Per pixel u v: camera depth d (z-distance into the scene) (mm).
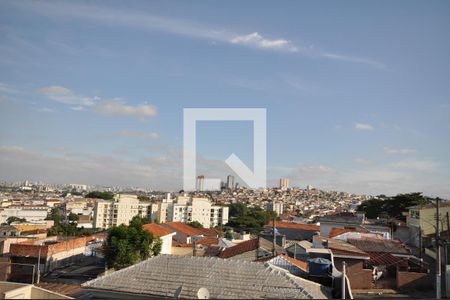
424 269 26812
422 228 42531
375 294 23453
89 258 44219
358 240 32969
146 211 118188
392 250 29906
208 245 46906
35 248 36625
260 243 28438
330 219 53375
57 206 157375
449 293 23641
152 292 12289
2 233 54562
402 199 65312
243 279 12773
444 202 44875
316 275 15219
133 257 31875
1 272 34656
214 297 11672
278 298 11484
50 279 33781
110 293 12633
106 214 114000
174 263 14250
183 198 122125
